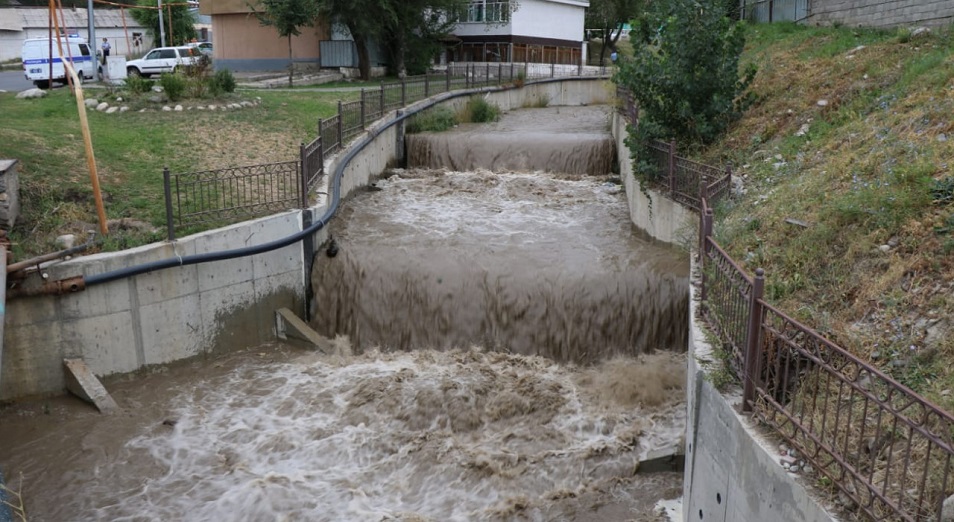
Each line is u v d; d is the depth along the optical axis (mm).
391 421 9562
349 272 12422
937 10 15023
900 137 10047
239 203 12328
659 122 14758
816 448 4992
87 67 30609
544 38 42969
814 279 7746
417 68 37188
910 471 4965
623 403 9922
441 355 11461
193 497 8078
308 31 35969
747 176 12586
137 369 10508
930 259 6965
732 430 5777
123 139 15281
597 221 15414
